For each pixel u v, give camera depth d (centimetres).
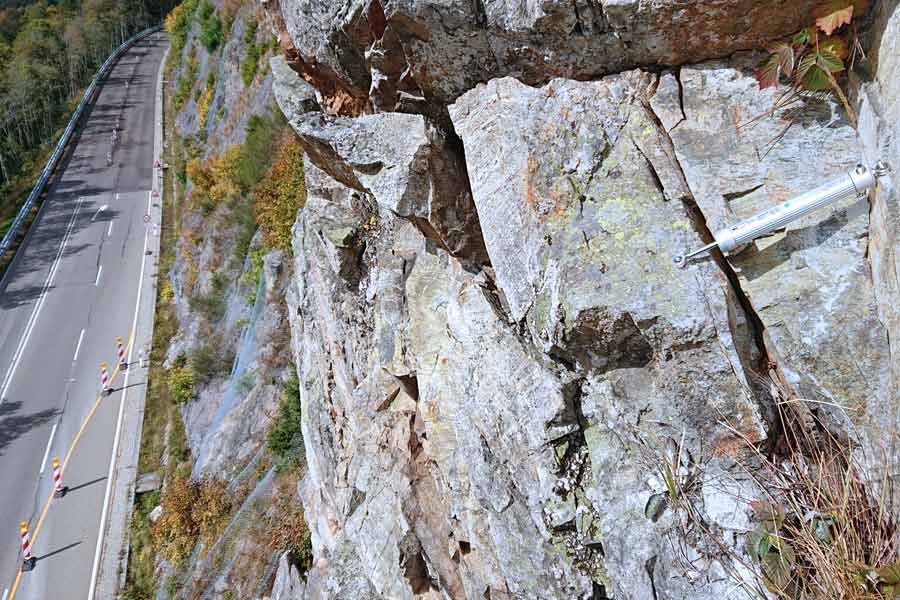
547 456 365
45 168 3569
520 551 382
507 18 356
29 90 4125
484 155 388
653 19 327
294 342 1007
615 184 343
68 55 5000
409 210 463
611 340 338
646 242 329
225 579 1093
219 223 2098
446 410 469
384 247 623
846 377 297
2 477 1675
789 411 317
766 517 303
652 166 340
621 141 349
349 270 671
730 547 308
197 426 1636
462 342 435
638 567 325
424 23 374
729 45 334
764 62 329
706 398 321
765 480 312
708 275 317
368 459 605
